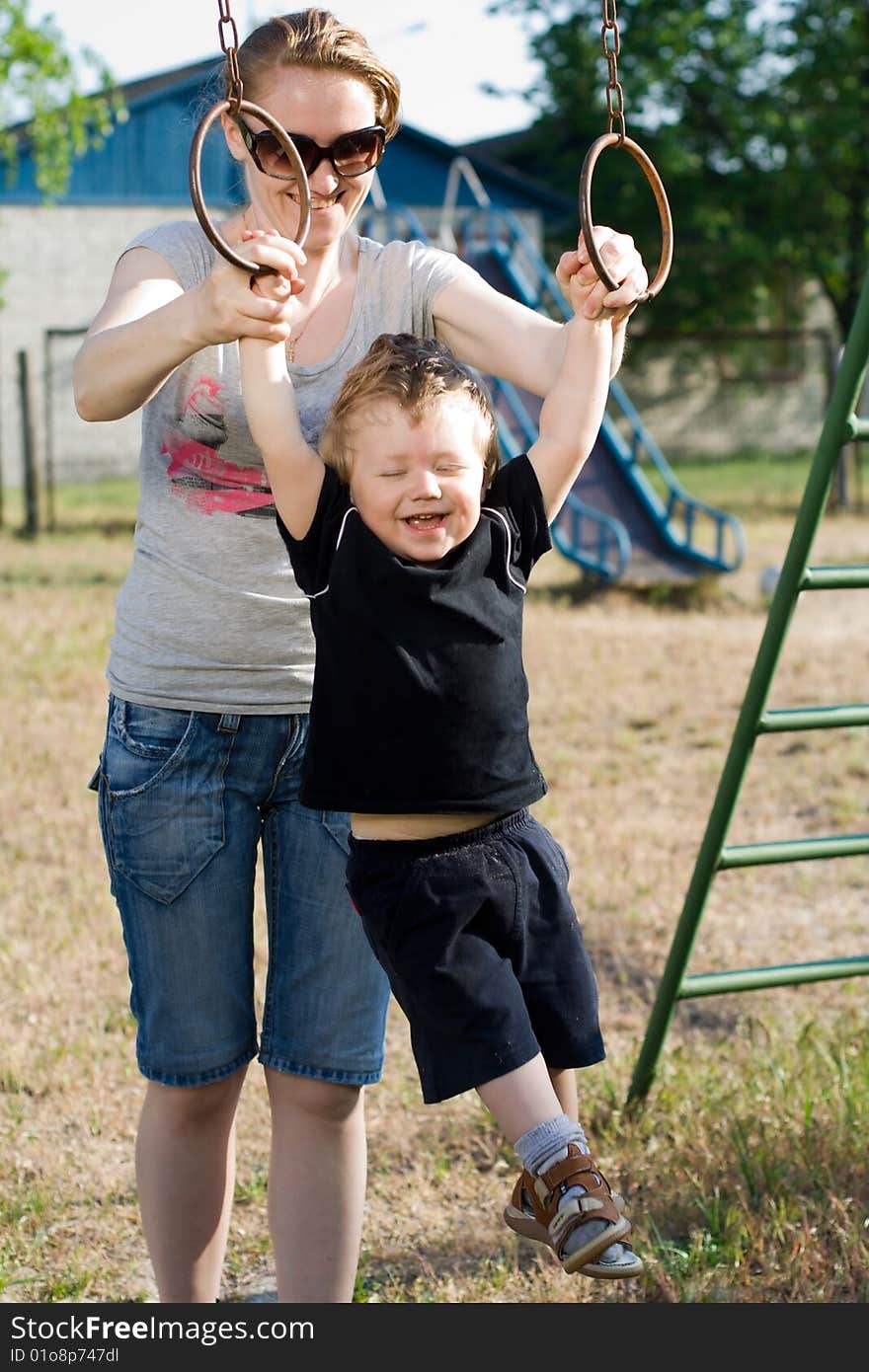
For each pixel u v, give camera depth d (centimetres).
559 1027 223
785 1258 304
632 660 922
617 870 553
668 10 2211
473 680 213
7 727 712
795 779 682
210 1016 242
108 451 2136
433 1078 210
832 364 2044
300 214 204
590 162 210
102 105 1449
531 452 225
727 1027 432
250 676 238
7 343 2091
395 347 218
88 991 436
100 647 890
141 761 237
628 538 1285
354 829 224
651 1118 364
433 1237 325
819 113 2186
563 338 229
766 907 530
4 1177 342
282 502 221
